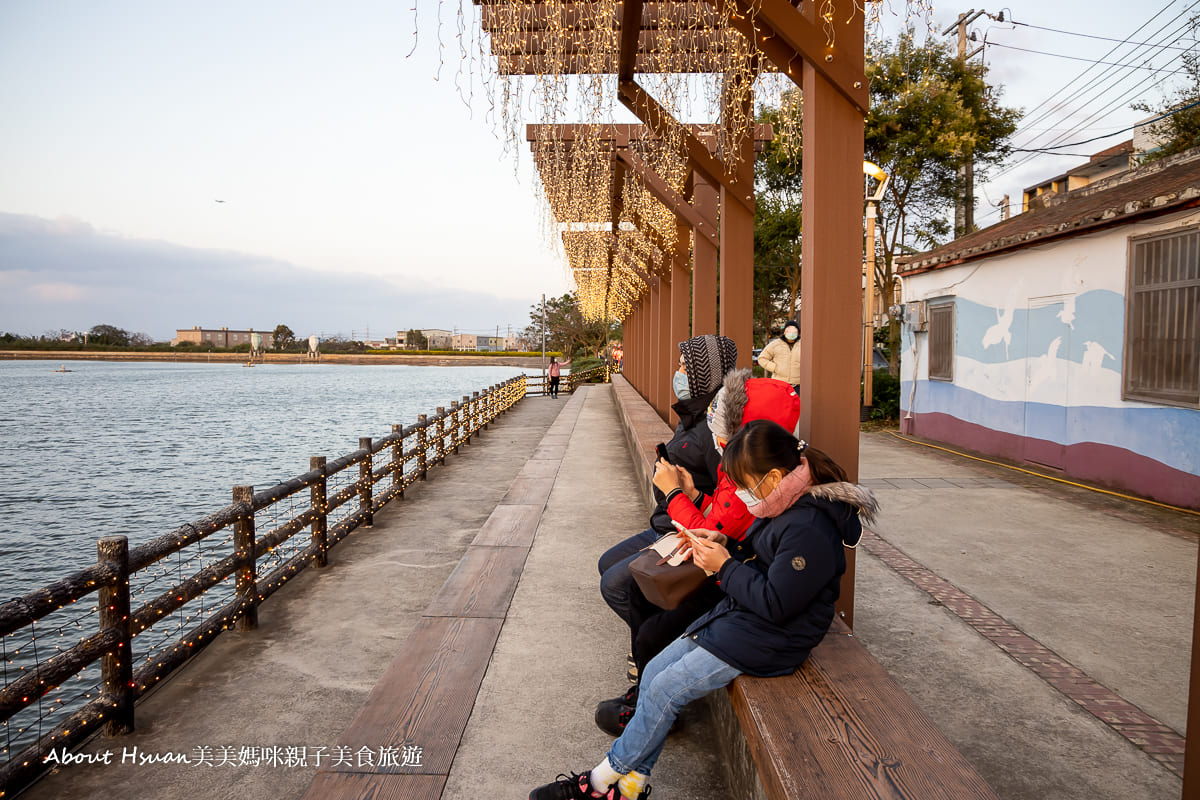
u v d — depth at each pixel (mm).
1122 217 6871
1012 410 9109
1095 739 2615
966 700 2910
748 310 5688
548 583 4461
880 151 15789
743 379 2400
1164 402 6512
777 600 1823
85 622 6086
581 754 2580
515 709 2902
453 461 11703
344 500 6215
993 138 16734
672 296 9453
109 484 13125
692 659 1968
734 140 4734
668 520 2721
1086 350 7633
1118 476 7184
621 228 10594
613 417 16344
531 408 23109
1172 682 3080
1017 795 2277
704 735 2746
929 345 11539
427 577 5285
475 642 3566
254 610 4258
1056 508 6480
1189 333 6234
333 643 4020
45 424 25375
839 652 2203
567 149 6305
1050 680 3088
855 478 2949
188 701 3330
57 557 8352
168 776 2723
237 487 4188
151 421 26531
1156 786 2328
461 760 2539
